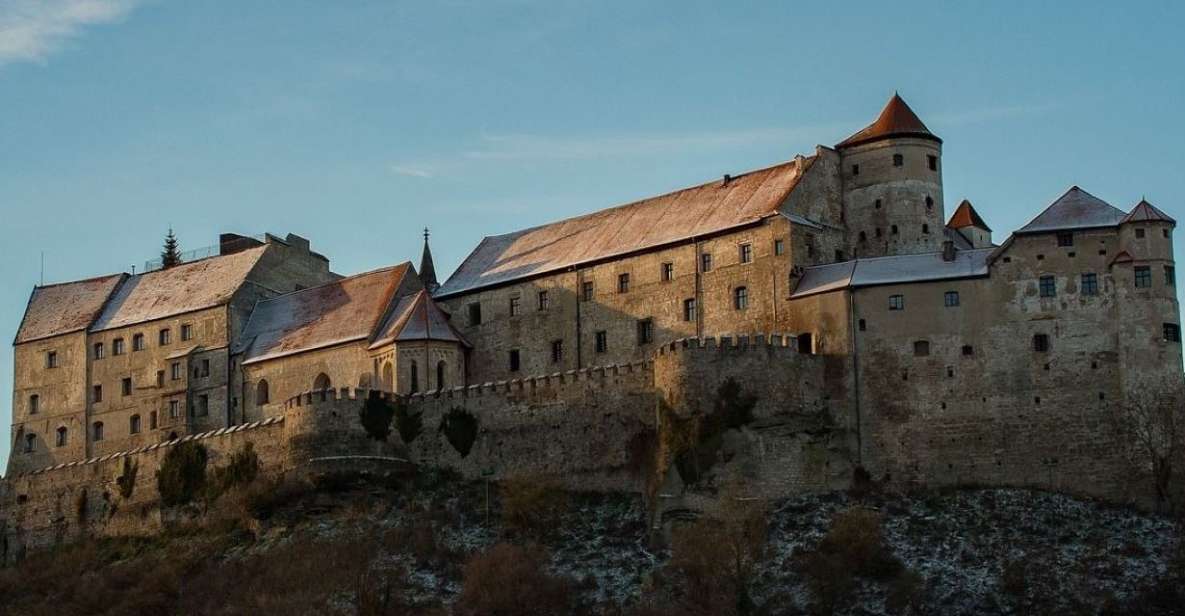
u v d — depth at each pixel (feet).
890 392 545.44
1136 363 531.50
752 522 509.76
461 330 638.94
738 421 535.19
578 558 521.24
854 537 503.20
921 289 549.95
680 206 621.72
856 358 549.54
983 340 542.57
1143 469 524.11
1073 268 541.34
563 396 561.84
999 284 545.03
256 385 650.43
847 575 495.00
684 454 531.91
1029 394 536.42
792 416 541.34
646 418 548.31
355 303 648.79
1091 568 495.00
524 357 624.18
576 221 655.35
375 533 544.21
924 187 600.39
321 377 633.61
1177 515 514.27
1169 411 528.22
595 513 542.98
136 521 607.78
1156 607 476.13
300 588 522.06
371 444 573.74
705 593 492.13
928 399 542.57
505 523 538.88
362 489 566.77
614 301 608.19
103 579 565.53
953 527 517.96
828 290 557.74
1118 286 536.83
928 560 504.02
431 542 533.55
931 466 538.47
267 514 569.23
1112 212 547.08
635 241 611.88
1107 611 476.13
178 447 604.08
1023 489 530.68
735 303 581.12
